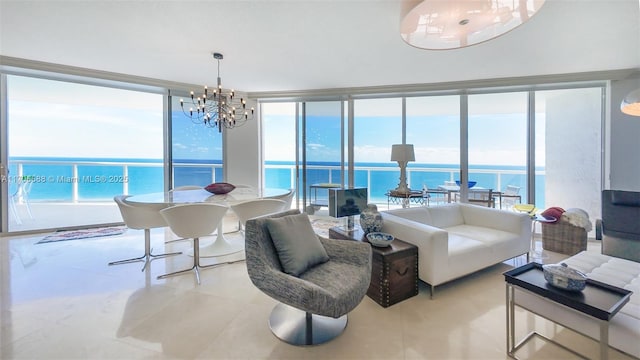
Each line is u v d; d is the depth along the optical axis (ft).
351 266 5.82
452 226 9.91
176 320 5.91
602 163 12.42
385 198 18.74
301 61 10.93
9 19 7.89
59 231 13.15
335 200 8.07
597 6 7.00
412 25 6.61
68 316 6.03
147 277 8.13
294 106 17.47
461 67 11.35
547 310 4.69
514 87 13.01
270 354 4.89
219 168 16.38
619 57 10.14
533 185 13.42
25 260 9.44
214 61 10.99
